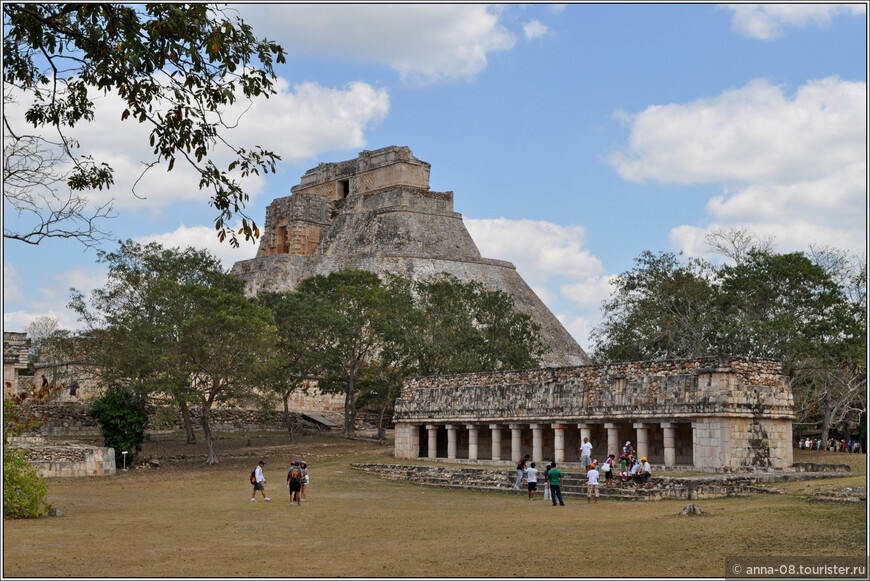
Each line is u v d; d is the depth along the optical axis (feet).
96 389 262.67
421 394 202.18
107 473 188.96
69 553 75.61
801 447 213.46
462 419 189.57
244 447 235.20
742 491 121.70
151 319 214.90
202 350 204.13
